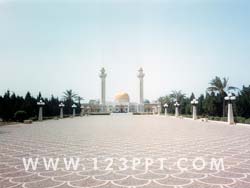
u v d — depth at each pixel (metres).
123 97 93.44
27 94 35.94
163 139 14.08
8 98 31.52
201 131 19.05
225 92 37.62
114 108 91.75
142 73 84.31
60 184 5.88
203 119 34.38
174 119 41.19
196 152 9.84
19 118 30.89
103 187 5.62
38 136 16.00
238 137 14.92
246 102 31.50
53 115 44.34
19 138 14.95
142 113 75.94
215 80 37.94
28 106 34.47
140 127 23.53
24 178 6.40
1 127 23.86
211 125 25.98
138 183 5.88
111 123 30.27
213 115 38.47
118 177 6.40
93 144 12.21
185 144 12.02
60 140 13.89
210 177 6.34
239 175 6.52
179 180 6.11
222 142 12.70
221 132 18.17
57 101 47.44
